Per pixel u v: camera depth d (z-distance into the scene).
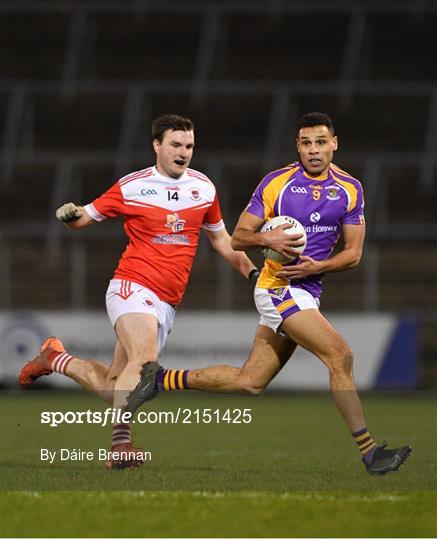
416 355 60.75
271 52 91.06
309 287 26.23
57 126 85.06
